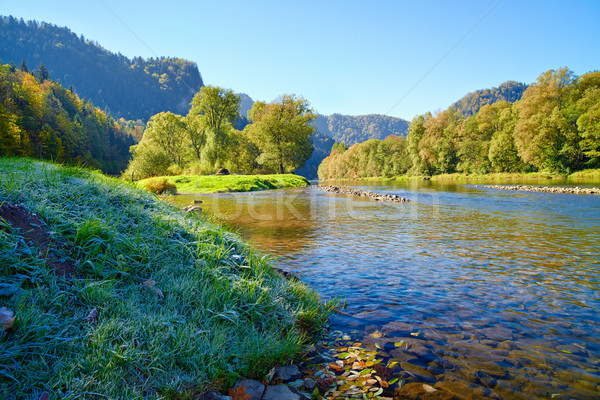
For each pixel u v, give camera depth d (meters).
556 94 56.53
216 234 6.28
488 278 6.29
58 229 4.31
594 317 4.54
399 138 109.75
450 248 8.84
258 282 4.73
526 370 3.28
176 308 3.81
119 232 4.98
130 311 3.44
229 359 3.27
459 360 3.48
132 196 6.70
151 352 2.96
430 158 82.56
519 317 4.55
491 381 3.10
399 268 7.00
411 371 3.29
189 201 22.56
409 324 4.38
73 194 5.64
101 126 123.25
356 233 11.10
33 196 4.91
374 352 3.68
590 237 10.06
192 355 3.10
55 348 2.74
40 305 3.12
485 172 70.44
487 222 13.30
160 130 68.94
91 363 2.68
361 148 120.19
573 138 53.31
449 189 37.03
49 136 62.72
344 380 3.16
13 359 2.48
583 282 5.99
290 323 4.12
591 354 3.58
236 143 69.31
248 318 4.05
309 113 69.75
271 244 9.39
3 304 2.98
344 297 5.39
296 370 3.35
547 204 19.28
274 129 65.50
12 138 45.41
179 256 4.99
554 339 3.93
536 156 56.38
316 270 6.88
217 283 4.37
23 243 3.68
